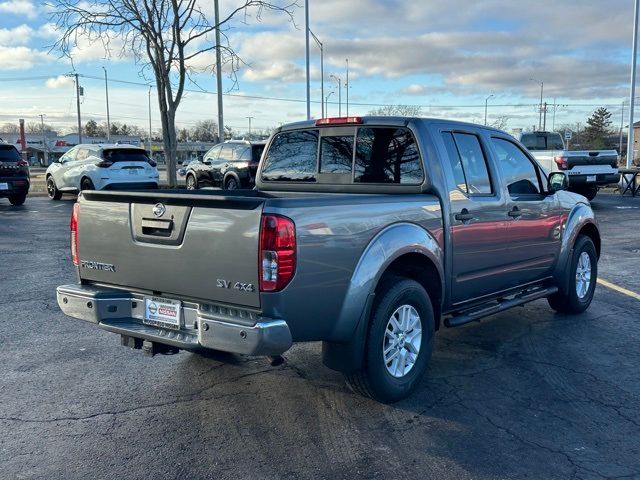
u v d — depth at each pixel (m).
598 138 94.44
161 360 5.33
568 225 6.50
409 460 3.61
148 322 4.23
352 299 3.98
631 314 6.85
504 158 5.73
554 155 15.73
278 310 3.61
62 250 10.94
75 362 5.27
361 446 3.78
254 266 3.59
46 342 5.80
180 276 3.95
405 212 4.45
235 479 3.40
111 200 4.30
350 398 4.52
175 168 15.80
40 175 46.78
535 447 3.77
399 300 4.33
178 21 14.78
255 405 4.39
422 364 4.62
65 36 14.84
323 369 5.13
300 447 3.77
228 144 20.14
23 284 8.23
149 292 4.22
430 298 4.88
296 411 4.29
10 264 9.62
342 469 3.50
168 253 3.98
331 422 4.12
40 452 3.70
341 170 5.39
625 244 11.56
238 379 4.89
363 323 4.08
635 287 8.17
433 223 4.70
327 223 3.83
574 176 15.73
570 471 3.48
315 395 4.58
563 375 4.98
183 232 3.90
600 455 3.67
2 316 6.68
